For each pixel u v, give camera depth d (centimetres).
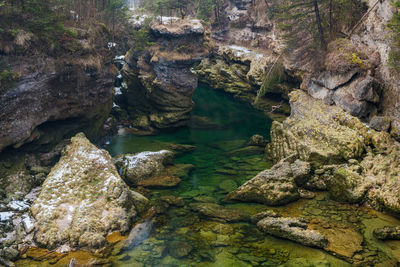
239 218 1493
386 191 1576
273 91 3669
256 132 2967
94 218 1348
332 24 2830
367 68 2277
